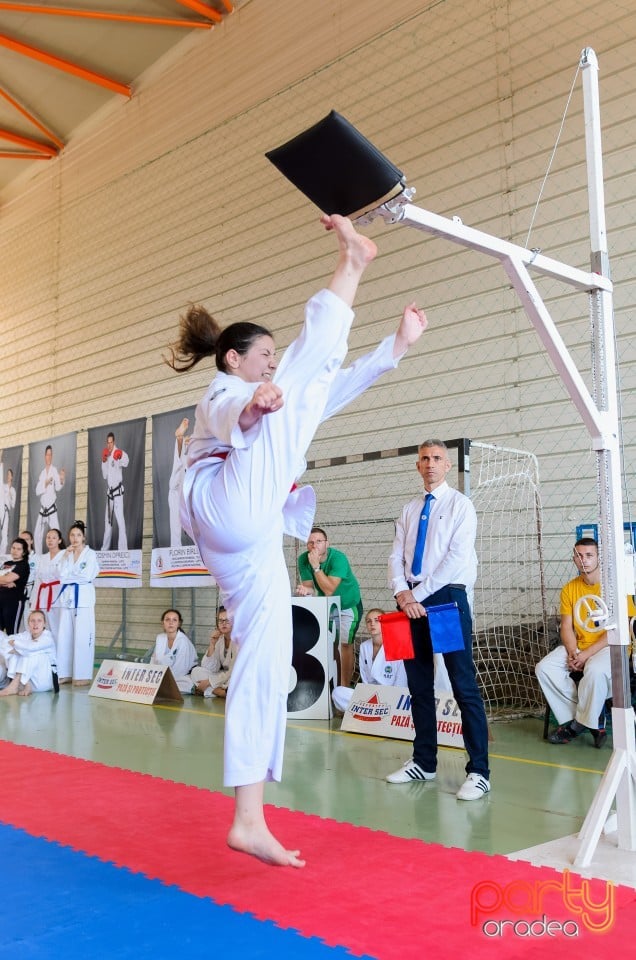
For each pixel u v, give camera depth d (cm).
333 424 874
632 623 523
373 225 848
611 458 326
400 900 246
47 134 1288
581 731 546
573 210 689
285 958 206
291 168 245
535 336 712
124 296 1178
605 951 211
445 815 362
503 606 710
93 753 505
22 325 1391
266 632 244
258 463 231
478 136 763
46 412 1316
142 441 1022
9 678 852
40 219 1368
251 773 238
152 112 1149
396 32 839
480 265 757
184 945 214
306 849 300
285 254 945
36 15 998
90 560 911
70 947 214
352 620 705
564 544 678
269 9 982
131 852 296
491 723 614
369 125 857
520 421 716
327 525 844
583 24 693
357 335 852
